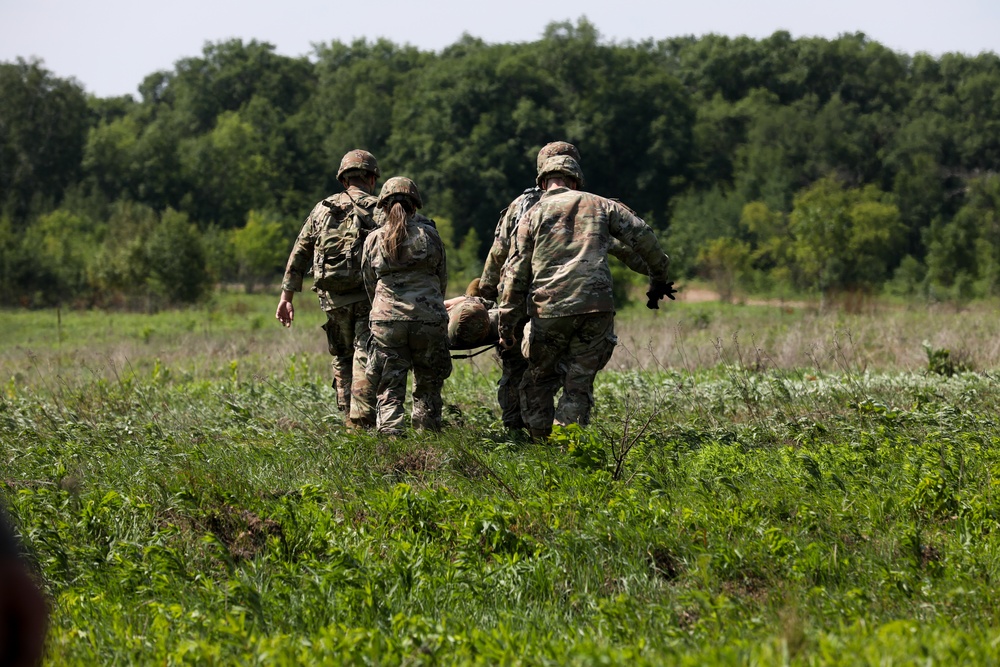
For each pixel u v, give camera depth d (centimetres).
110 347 5709
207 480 1464
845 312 8012
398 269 1862
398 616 978
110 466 1695
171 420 2158
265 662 876
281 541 1264
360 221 2017
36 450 1833
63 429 2066
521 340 1867
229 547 1275
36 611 435
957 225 17975
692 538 1214
